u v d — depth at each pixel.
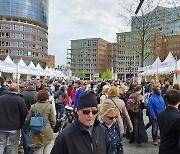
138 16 25.05
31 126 5.00
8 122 5.38
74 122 2.38
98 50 142.25
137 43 27.81
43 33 122.56
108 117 3.66
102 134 2.47
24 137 6.21
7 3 110.19
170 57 16.23
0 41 107.56
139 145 7.53
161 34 28.38
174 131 3.71
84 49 146.88
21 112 5.52
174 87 7.77
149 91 11.45
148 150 7.08
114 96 5.28
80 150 2.25
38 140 5.06
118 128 3.89
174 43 76.12
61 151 2.27
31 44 114.50
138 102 7.50
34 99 6.56
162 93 10.16
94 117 2.35
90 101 2.31
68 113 6.07
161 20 23.72
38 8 120.38
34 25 116.31
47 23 131.25
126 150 7.03
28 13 115.00
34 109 5.16
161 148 3.88
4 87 7.58
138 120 7.50
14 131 5.42
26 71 23.36
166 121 3.83
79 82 12.14
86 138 2.31
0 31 107.75
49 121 5.21
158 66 17.72
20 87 7.86
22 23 111.50
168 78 17.91
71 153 2.23
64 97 11.53
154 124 7.51
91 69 144.00
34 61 115.50
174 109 3.91
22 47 111.06
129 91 8.77
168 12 21.52
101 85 11.27
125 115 5.31
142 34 25.20
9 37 108.44
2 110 5.37
